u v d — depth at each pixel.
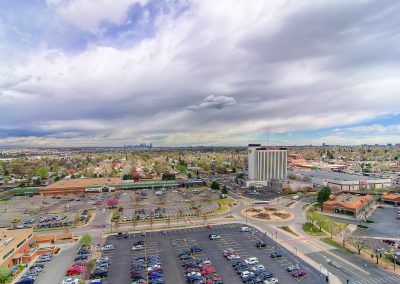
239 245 125.00
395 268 101.38
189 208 196.12
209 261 106.94
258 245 122.12
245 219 167.00
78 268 99.44
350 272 98.44
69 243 129.12
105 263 104.12
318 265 104.38
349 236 126.75
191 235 138.62
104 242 129.50
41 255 112.69
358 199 193.38
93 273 96.31
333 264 104.75
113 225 155.88
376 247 121.12
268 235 138.12
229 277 96.12
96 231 146.25
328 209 186.88
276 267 102.88
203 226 153.38
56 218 173.50
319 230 145.62
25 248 115.88
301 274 95.50
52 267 104.06
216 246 123.94
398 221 164.75
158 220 165.38
